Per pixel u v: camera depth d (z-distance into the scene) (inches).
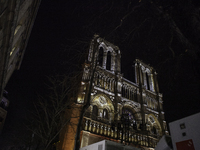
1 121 1825.8
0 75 489.1
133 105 2097.7
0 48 418.3
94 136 1510.8
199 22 680.4
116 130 1718.8
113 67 2241.6
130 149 681.0
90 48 2058.3
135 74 2544.3
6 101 2000.5
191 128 424.5
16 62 1067.9
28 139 1311.5
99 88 1882.4
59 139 1641.2
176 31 831.1
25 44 1021.8
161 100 2512.3
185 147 416.5
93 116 1678.2
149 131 1916.8
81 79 1796.3
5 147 1596.9
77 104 1606.8
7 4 358.9
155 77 2723.9
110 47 2411.4
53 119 924.0
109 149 623.2
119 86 2081.7
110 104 1883.6
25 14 652.7
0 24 374.6
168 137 568.7
